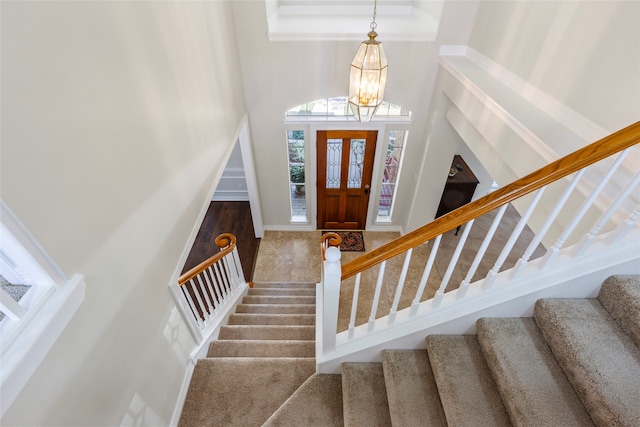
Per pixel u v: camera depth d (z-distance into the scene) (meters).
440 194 4.29
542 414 1.33
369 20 3.77
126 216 1.41
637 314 1.38
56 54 0.99
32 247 0.91
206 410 2.11
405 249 1.49
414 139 4.08
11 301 0.87
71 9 1.05
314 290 3.95
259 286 4.08
